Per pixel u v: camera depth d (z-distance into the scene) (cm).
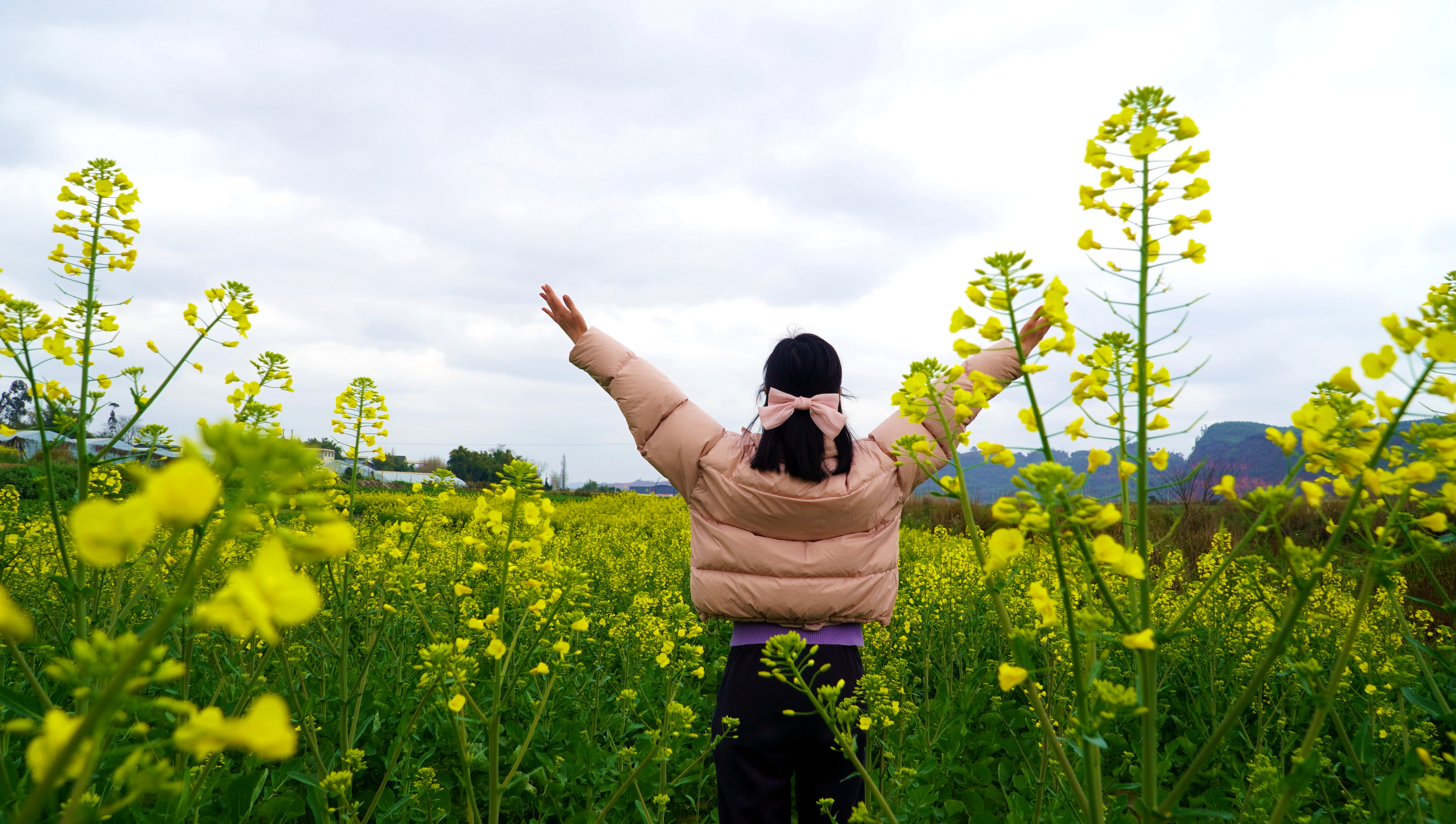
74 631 218
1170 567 380
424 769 251
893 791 263
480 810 319
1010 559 119
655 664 395
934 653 470
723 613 214
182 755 207
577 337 244
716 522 217
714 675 480
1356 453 113
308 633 323
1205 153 134
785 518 210
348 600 284
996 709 368
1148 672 121
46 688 289
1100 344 151
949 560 495
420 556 381
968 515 144
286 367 264
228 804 248
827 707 211
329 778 201
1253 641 351
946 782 325
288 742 56
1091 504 112
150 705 60
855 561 212
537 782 326
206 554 60
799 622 212
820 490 208
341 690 275
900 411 168
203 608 51
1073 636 118
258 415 243
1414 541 119
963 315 137
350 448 303
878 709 241
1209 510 722
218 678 291
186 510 49
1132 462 136
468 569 214
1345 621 349
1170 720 411
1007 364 197
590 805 291
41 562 361
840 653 216
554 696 359
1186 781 116
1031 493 114
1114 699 114
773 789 215
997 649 489
